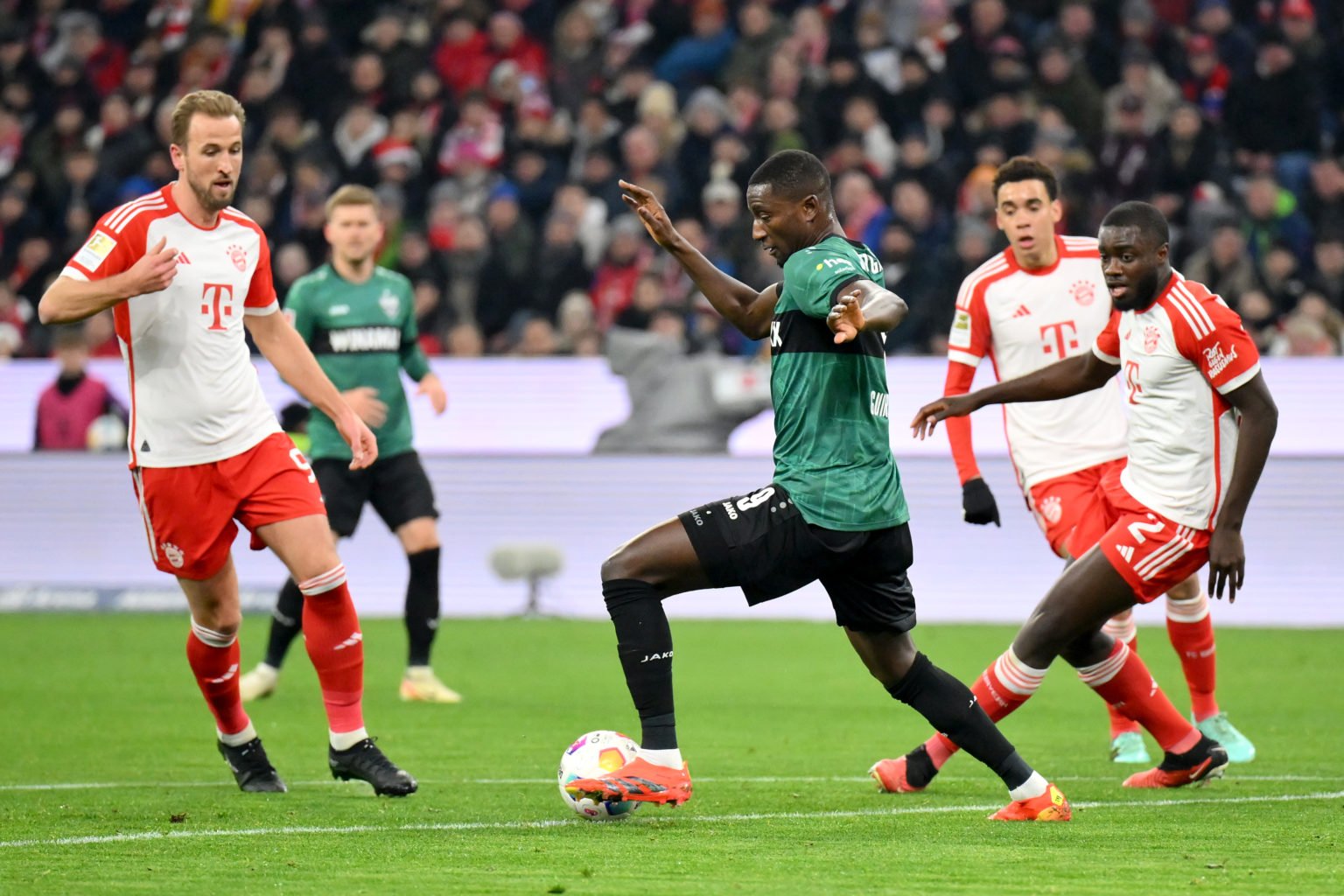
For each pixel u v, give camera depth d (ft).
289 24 235.20
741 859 54.44
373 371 113.70
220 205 68.54
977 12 214.28
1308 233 199.21
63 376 179.01
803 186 60.59
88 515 178.29
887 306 54.19
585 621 171.32
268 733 95.66
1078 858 54.95
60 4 245.65
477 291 199.11
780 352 61.41
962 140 206.08
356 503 114.11
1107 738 94.63
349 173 214.69
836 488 59.82
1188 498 69.41
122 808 67.05
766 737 94.89
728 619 177.06
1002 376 89.51
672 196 205.77
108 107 225.76
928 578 167.94
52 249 215.72
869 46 222.07
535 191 212.43
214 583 70.38
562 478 174.70
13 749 88.43
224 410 69.31
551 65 231.91
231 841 58.39
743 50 221.25
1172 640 85.56
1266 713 106.01
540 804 68.59
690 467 172.76
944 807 67.87
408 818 64.34
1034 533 166.61
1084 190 198.18
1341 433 163.94
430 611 113.70
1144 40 214.69
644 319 187.93
